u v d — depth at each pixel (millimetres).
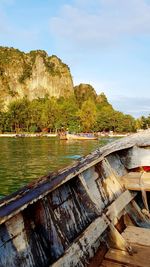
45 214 3117
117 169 5840
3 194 13172
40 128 113250
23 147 42562
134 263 3453
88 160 4488
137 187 5246
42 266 2775
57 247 3002
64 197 3633
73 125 107375
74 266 2973
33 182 3230
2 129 109500
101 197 4434
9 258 2465
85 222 3736
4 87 160250
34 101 145250
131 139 6617
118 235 3846
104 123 113812
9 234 2584
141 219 5012
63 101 165500
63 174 3605
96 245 3582
